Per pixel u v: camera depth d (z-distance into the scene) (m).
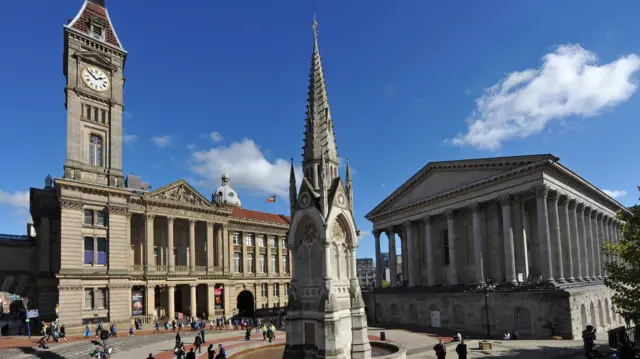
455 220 70.88
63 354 44.06
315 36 34.22
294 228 31.36
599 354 32.59
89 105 65.31
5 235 73.25
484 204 65.25
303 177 31.67
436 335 55.38
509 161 58.72
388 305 76.31
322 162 30.59
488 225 65.69
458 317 63.25
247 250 94.19
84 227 61.81
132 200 71.44
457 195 67.38
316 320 29.02
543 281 53.62
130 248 72.50
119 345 49.31
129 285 65.31
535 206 64.31
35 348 45.97
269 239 99.44
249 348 42.78
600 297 58.72
